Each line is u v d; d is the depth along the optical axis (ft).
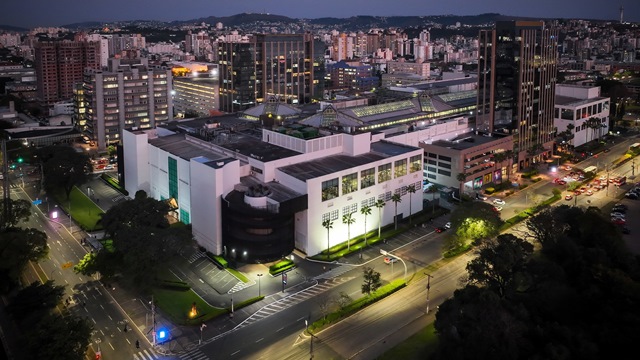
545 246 640.58
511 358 447.01
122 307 626.23
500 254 575.38
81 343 504.43
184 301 638.53
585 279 560.61
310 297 645.51
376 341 558.15
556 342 462.19
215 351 546.26
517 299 532.73
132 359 533.96
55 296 597.93
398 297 642.22
